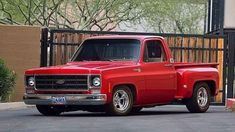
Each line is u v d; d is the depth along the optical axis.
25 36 21.58
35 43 21.58
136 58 15.49
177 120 13.95
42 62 21.72
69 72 14.73
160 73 15.95
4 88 19.83
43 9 31.14
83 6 33.75
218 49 22.09
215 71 17.80
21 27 21.58
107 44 15.97
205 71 17.36
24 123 13.07
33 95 15.20
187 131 11.59
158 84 15.88
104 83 14.52
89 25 33.25
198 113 16.98
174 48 21.91
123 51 15.72
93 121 13.48
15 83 20.81
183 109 19.78
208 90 17.64
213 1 33.66
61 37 21.69
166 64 16.22
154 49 16.00
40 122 13.28
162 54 16.17
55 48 21.70
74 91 14.68
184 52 21.97
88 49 16.14
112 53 15.80
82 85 14.62
